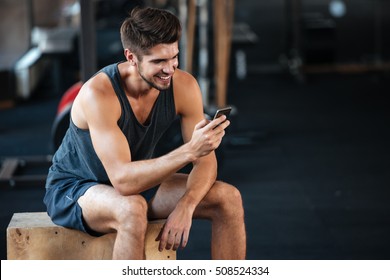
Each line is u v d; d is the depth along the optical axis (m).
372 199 5.62
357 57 11.48
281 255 4.53
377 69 10.74
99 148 3.01
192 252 4.58
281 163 6.62
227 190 3.16
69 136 3.26
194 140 2.91
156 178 2.95
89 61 5.50
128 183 2.96
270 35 11.93
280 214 5.29
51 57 8.88
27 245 3.27
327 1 12.78
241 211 3.18
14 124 8.06
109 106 3.03
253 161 6.70
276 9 12.44
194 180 3.13
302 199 5.63
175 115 3.21
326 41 10.80
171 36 2.92
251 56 11.49
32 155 6.87
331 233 4.92
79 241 3.28
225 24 7.00
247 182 6.07
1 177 5.96
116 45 10.21
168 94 3.15
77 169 3.25
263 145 7.25
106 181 3.23
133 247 2.92
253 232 4.94
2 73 8.77
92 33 5.47
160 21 2.91
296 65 10.54
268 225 5.08
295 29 10.41
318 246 4.68
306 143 7.31
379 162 6.63
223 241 3.19
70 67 9.73
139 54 2.95
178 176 3.31
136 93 3.08
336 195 5.72
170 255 3.28
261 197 5.68
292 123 8.12
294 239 4.81
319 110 8.74
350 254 4.54
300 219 5.20
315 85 10.16
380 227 5.02
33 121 8.20
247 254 4.55
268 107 8.90
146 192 3.27
